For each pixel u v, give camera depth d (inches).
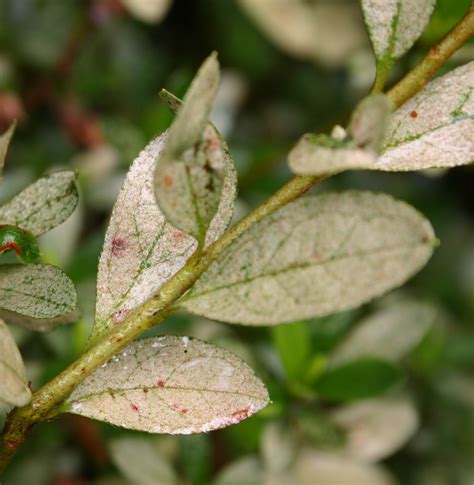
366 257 7.1
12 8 14.9
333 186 14.8
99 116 15.2
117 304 7.1
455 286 15.2
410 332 11.1
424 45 9.4
